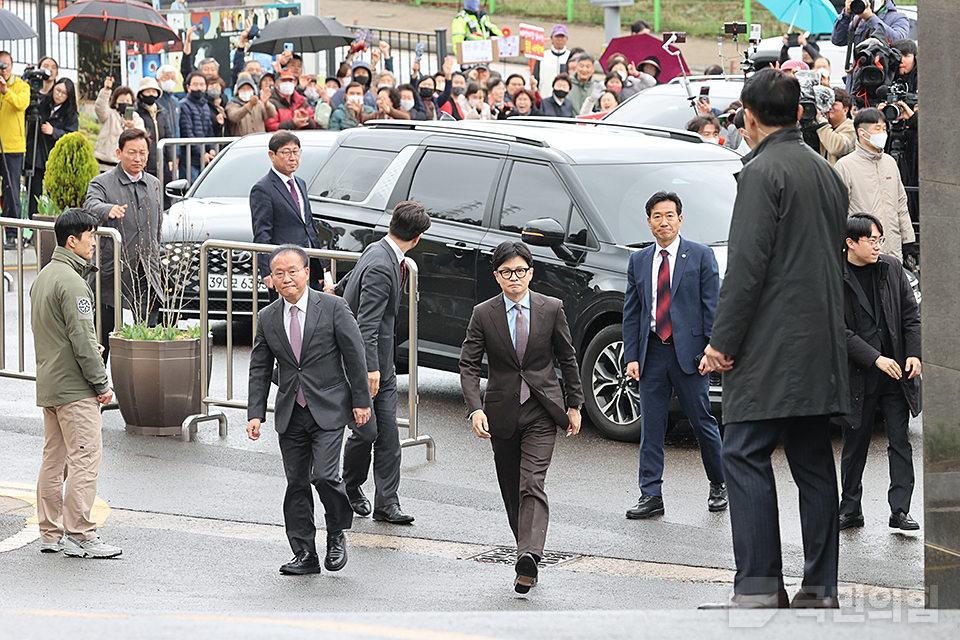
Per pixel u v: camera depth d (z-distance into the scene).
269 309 17.59
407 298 27.58
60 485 18.00
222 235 32.53
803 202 13.29
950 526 12.13
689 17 97.12
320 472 17.00
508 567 17.61
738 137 35.47
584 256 25.30
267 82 48.72
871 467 23.03
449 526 19.59
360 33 60.22
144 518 19.53
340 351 17.61
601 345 24.83
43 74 43.25
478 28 61.50
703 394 20.16
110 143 43.47
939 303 12.12
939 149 12.02
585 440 24.92
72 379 17.62
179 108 46.12
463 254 26.83
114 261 25.45
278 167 24.94
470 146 27.81
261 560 17.73
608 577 17.12
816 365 13.26
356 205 28.91
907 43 33.59
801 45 42.22
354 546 18.62
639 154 27.16
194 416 24.47
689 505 20.75
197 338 24.83
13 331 34.31
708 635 9.35
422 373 31.44
